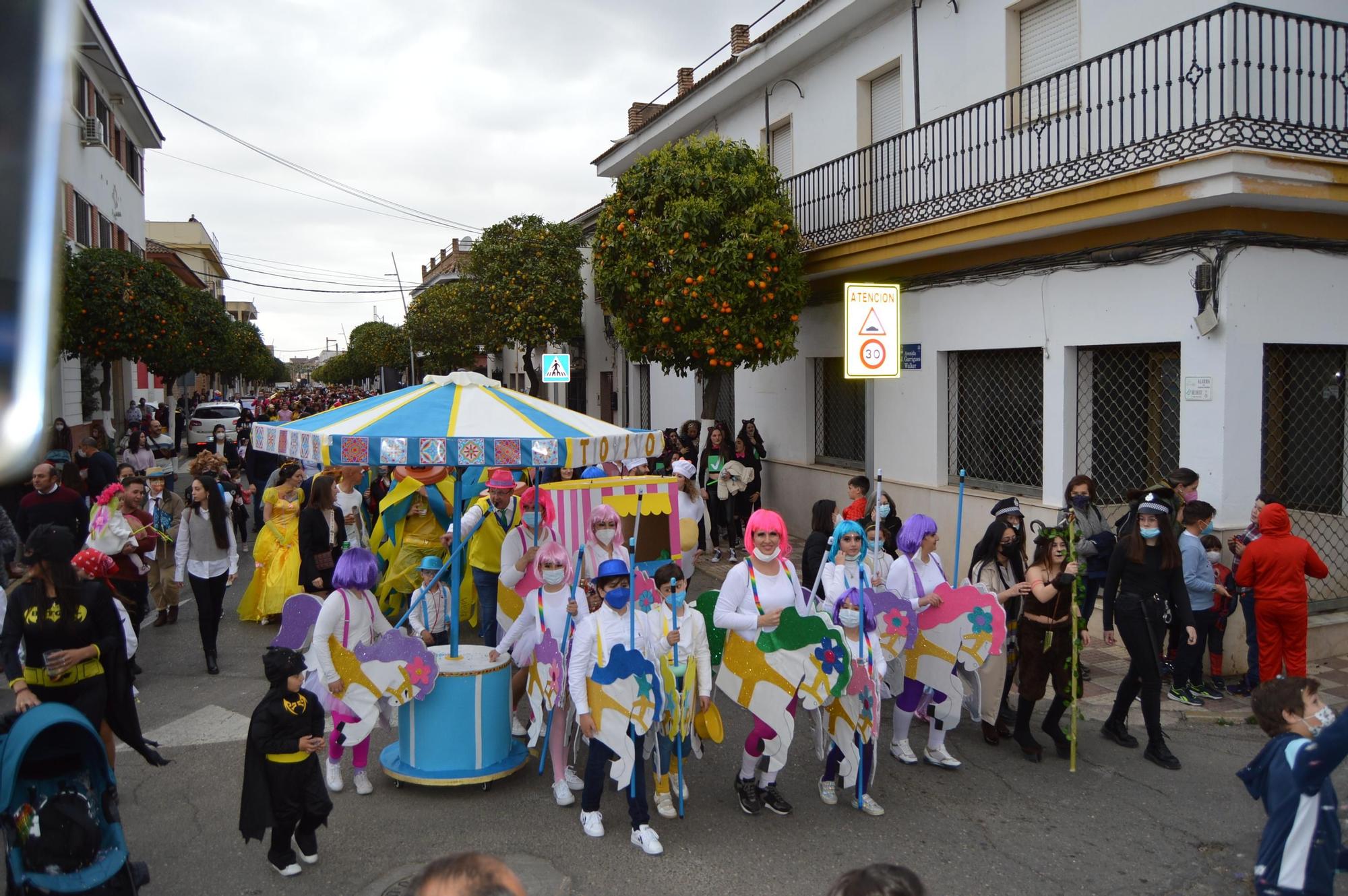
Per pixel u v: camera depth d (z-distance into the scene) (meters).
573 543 8.21
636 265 13.38
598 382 25.80
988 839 5.50
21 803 4.16
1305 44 8.84
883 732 7.34
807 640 5.62
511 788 6.15
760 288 12.89
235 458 19.69
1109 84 9.23
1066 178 9.47
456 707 6.02
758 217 13.04
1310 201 8.16
